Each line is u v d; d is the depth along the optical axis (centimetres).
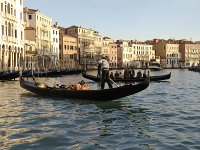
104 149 796
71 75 5400
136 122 1134
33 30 6369
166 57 13025
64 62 8238
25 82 2038
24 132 971
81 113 1320
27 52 5728
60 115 1272
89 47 9725
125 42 11988
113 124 1099
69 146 823
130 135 938
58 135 935
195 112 1352
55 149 796
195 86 2964
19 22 5088
